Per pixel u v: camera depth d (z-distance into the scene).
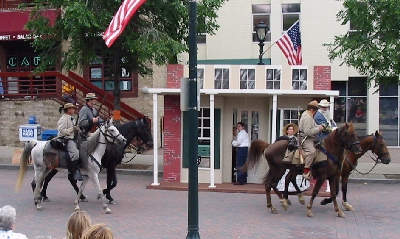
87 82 25.48
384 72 17.94
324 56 26.62
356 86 27.12
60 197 14.38
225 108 16.62
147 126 14.58
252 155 13.45
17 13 25.12
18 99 24.81
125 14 12.85
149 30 17.88
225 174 16.72
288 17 27.09
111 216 12.09
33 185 13.07
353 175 18.38
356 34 17.97
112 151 13.23
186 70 16.16
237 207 13.34
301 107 16.17
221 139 16.36
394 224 11.59
